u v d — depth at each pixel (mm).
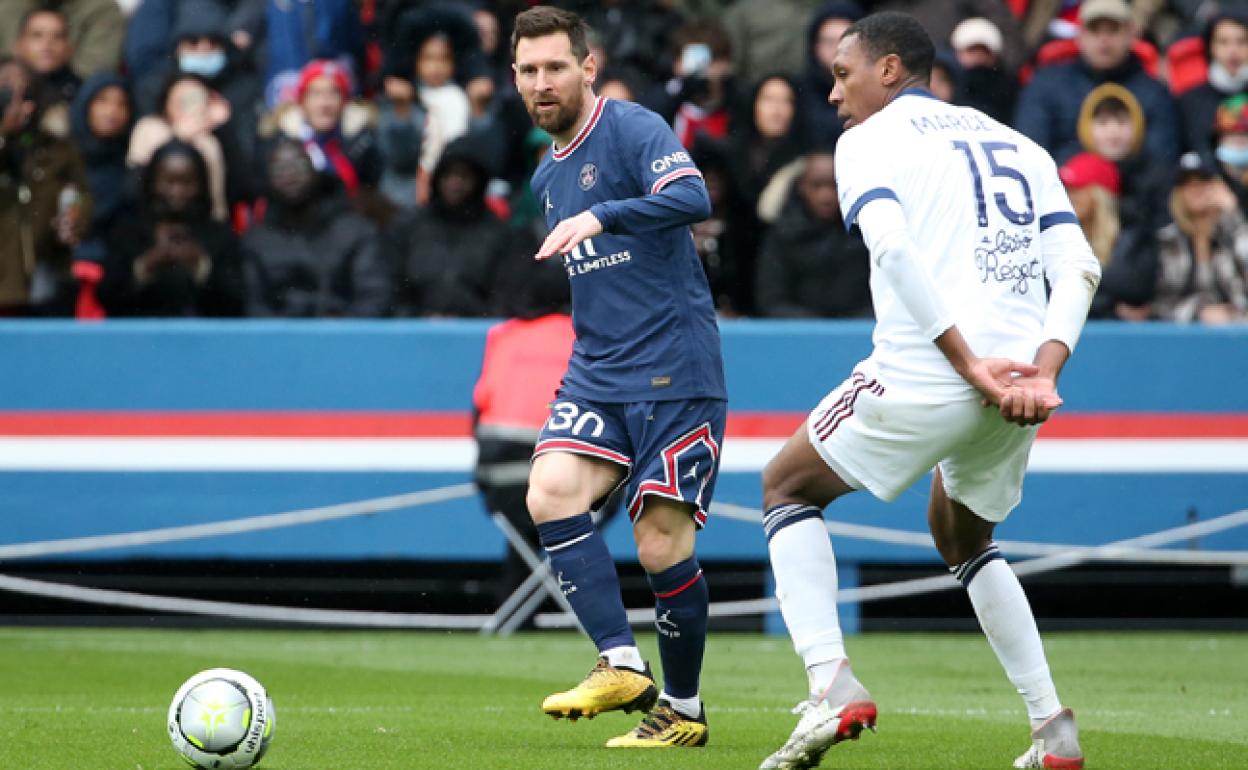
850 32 15375
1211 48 37719
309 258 34750
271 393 32344
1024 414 13688
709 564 33594
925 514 32812
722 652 30484
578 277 17781
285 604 33000
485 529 32344
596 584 17438
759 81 36781
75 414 32250
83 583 32688
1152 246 35344
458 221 34688
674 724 17484
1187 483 32656
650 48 39188
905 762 16203
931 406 14180
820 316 34562
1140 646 31469
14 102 35281
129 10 40375
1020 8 39750
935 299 13781
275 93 39062
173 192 35219
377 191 37281
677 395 17469
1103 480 32594
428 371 32344
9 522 32156
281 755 16422
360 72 39688
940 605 34062
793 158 35719
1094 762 16359
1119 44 36750
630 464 17812
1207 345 32625
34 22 39031
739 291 35281
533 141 37469
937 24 38969
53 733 18469
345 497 32312
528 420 32031
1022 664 15297
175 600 32875
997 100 37625
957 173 14359
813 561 14812
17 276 35375
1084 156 36000
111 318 35469
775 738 18297
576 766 15414
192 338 32344
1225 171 37250
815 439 14883
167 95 37656
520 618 32719
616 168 17641
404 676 26344
